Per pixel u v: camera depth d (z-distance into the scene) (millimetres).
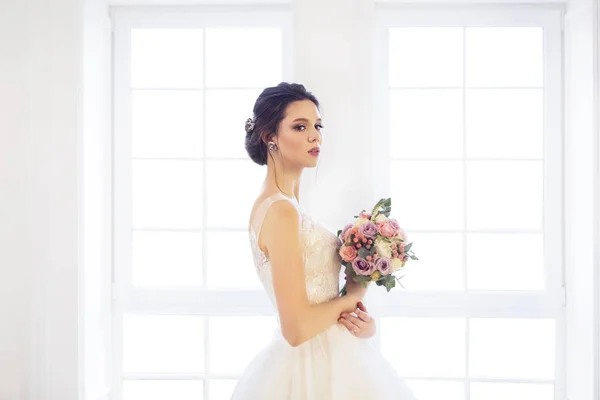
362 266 1931
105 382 2797
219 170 2891
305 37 2545
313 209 2533
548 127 2820
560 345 2805
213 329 2891
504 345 2865
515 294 2799
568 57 2762
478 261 2871
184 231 2887
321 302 1979
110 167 2852
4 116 2553
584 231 2629
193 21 2854
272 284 1921
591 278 2561
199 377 2863
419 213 2869
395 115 2869
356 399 1884
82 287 2566
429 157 2852
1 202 2551
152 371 2908
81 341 2561
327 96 2545
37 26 2559
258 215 1942
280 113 1992
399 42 2865
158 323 2922
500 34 2852
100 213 2756
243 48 2889
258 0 2754
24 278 2555
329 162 2537
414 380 2846
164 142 2904
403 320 2873
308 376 1897
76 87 2555
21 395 2553
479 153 2863
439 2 2781
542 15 2803
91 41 2658
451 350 2859
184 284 2904
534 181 2852
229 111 2889
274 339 2066
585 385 2615
